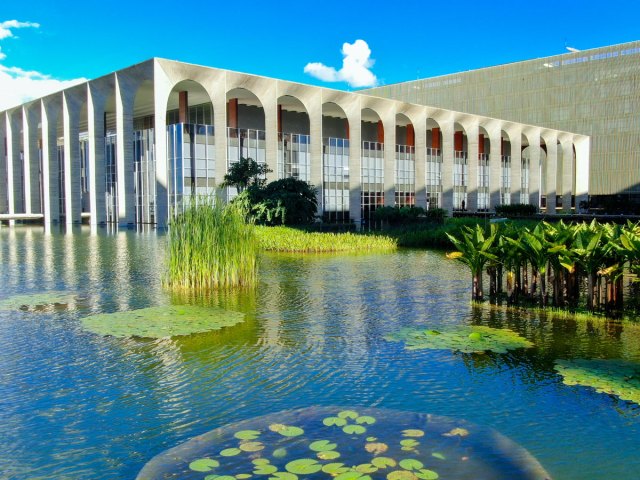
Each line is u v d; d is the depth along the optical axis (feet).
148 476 11.19
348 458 11.75
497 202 185.26
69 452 12.53
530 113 230.07
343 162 149.89
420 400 15.47
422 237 73.41
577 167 219.00
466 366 18.54
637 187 207.31
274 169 123.03
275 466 11.40
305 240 65.82
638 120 206.49
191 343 21.54
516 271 29.25
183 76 109.91
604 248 25.49
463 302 30.73
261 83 120.57
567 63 221.25
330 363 18.95
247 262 37.04
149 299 31.17
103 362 19.08
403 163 167.32
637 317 26.09
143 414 14.58
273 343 21.59
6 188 165.48
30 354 20.03
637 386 16.48
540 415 14.42
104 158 123.54
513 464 11.61
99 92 121.60
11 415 14.60
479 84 241.14
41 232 99.19
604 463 11.91
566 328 23.98
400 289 35.50
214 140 119.55
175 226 35.58
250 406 15.07
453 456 11.93
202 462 11.68
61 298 31.35
